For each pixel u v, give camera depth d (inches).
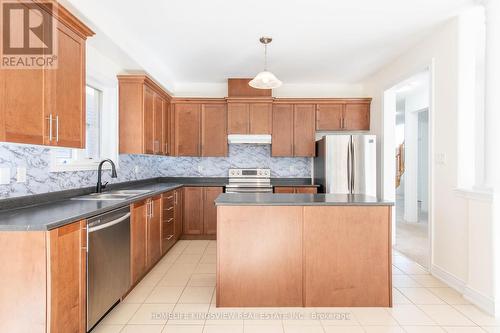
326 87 204.1
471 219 99.6
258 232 94.8
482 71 168.1
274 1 99.6
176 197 165.5
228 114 187.8
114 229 88.8
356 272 95.3
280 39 130.3
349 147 170.1
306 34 125.1
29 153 85.7
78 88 86.4
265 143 197.9
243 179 197.5
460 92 109.0
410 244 167.8
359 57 152.3
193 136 190.7
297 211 95.0
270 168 203.8
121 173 145.7
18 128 64.9
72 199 100.0
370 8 104.3
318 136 202.2
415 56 137.3
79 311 71.8
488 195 91.9
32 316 61.2
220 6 102.4
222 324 85.2
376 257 95.4
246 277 95.0
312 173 203.3
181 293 105.1
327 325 84.7
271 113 189.5
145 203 116.4
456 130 110.2
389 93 172.2
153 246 126.0
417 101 218.8
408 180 230.8
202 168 202.5
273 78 113.8
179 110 190.4
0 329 61.6
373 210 95.5
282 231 95.0
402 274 124.0
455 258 109.8
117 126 140.6
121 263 93.7
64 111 80.1
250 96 187.6
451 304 97.5
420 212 278.2
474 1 99.9
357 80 195.0
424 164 292.0
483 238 94.5
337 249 95.1
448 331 81.9
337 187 170.1
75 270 70.2
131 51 127.5
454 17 110.7
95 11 98.0
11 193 79.4
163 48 140.9
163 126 171.5
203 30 121.3
